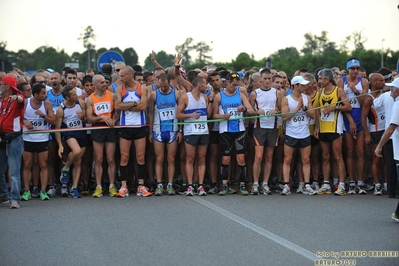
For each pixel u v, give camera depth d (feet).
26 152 41.91
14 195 38.32
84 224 32.94
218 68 52.54
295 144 42.57
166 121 42.68
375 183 43.01
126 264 25.12
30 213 36.47
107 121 41.93
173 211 36.32
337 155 43.04
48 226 32.65
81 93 46.96
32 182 44.32
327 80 42.68
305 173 43.24
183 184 44.55
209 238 29.27
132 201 40.37
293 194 43.34
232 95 42.83
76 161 42.68
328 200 40.34
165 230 31.12
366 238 29.14
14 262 25.88
